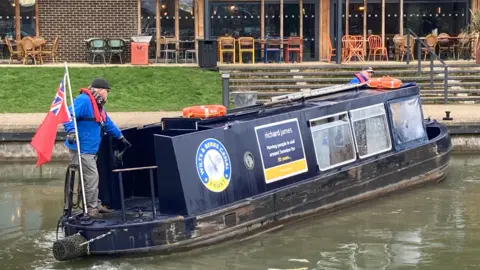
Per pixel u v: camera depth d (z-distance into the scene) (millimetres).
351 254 10031
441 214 11953
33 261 9742
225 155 10492
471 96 22656
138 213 10125
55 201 13000
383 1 28422
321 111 12047
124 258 9578
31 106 20750
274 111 11906
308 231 11039
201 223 9906
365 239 10672
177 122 10969
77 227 9633
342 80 23859
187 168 9945
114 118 18562
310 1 28328
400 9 28484
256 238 10664
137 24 27812
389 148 13156
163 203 10078
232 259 9758
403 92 13594
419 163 13648
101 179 10680
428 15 28531
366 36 28469
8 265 9602
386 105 13180
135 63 26312
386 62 26781
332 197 11914
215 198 10242
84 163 9984
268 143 11141
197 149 10117
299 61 27562
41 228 11320
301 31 28359
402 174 13297
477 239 10656
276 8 28297
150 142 11102
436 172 14031
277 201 10977
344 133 12359
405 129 13500
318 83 23828
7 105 20812
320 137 11969
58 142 16609
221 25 28234
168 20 28031
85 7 27609
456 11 28500
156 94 22531
